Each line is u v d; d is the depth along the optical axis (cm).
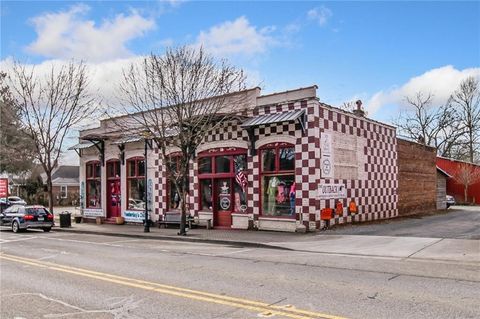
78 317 673
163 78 1977
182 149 1891
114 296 801
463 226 1927
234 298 762
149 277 971
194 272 1024
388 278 912
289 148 1867
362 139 2150
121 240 1858
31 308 732
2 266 1184
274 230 1881
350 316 640
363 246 1376
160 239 1867
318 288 827
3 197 3584
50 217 2456
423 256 1173
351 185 2030
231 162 2077
